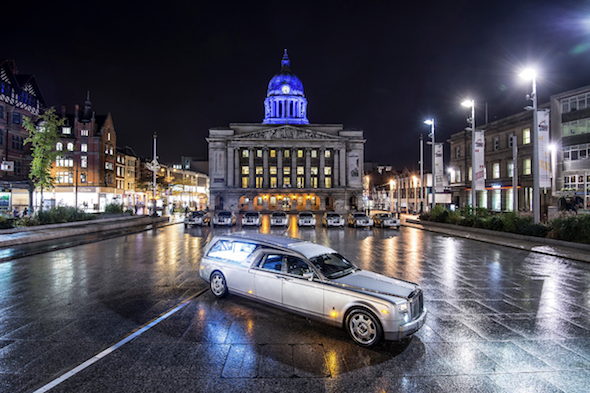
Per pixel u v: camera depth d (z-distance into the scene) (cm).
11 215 3094
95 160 5600
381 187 7925
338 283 620
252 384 450
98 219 2956
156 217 3881
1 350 536
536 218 2073
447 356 543
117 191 6216
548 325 680
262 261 729
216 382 454
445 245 1909
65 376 460
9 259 1325
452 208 3816
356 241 2114
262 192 7300
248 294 735
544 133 2170
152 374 470
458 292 919
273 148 7638
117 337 589
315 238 2288
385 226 3086
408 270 1209
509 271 1193
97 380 452
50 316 692
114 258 1395
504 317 724
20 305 762
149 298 825
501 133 4019
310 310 632
